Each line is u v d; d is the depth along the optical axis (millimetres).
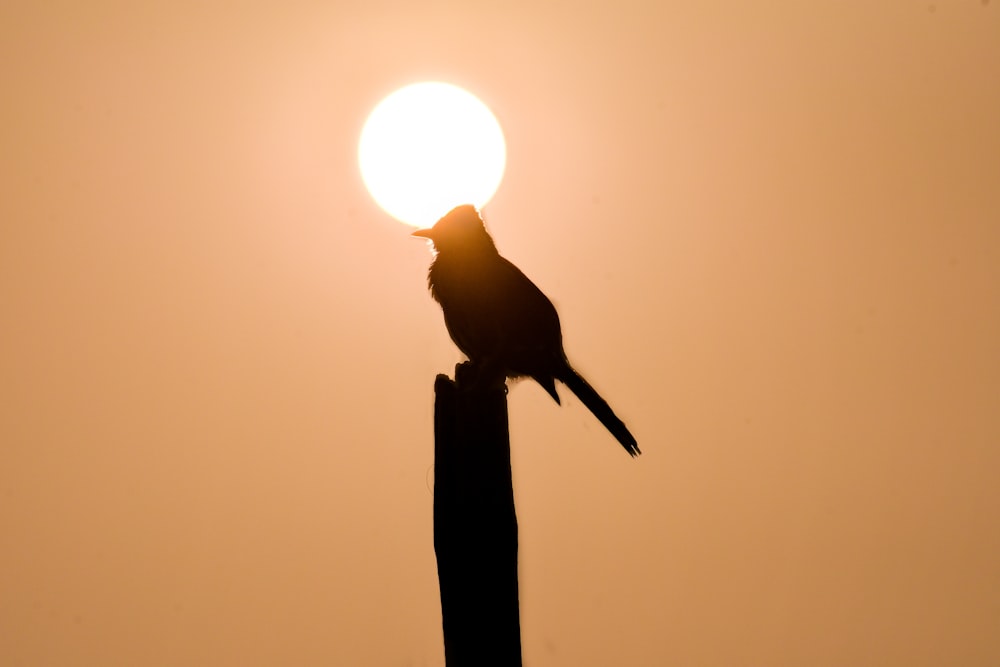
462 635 6961
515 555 6969
